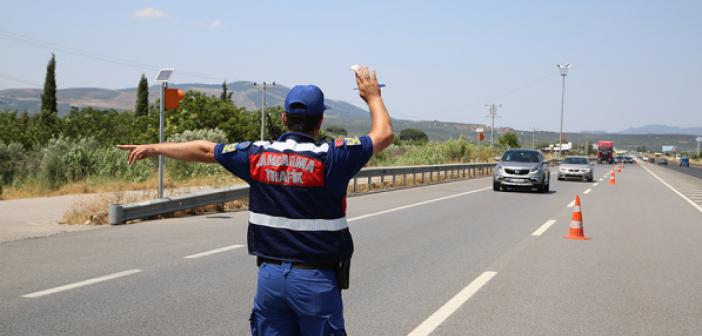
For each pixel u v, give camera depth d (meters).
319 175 3.07
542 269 9.12
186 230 12.38
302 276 3.07
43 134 42.50
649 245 11.69
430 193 24.58
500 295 7.43
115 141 47.94
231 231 12.26
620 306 6.99
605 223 15.30
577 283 8.19
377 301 7.04
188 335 5.59
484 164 44.03
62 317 6.08
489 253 10.47
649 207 20.11
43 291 7.12
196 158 3.23
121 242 10.77
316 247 3.08
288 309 3.18
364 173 24.27
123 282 7.66
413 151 54.06
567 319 6.42
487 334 5.84
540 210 18.23
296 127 3.22
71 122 50.44
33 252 9.68
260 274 3.16
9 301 6.66
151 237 11.40
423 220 15.09
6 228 12.37
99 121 59.91
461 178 38.25
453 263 9.48
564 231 13.48
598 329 6.08
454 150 53.94
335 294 3.14
